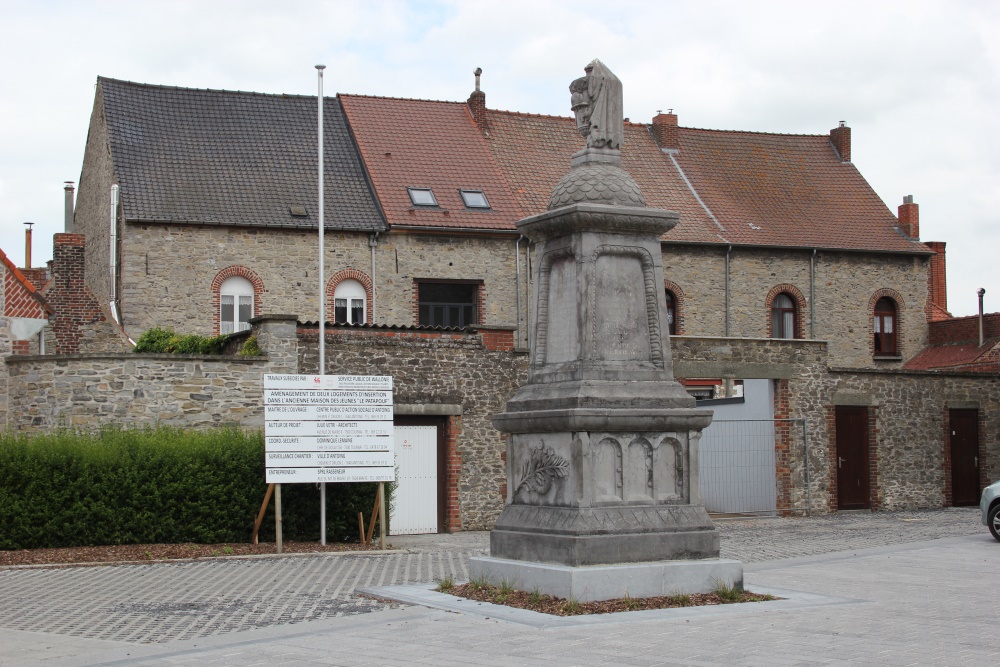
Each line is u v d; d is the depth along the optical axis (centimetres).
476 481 2428
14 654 995
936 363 3694
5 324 2220
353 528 2086
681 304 3528
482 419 2442
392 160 3394
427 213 3222
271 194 3161
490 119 3722
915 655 925
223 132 3309
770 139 4144
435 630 1053
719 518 2745
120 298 3011
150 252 2983
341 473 1955
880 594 1306
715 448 2825
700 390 3416
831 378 2953
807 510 2867
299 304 3089
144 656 974
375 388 1988
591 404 1187
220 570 1662
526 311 3269
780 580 1451
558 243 1262
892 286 3819
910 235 3888
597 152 1296
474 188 3375
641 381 1231
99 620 1191
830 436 2938
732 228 3669
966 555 1764
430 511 2392
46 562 1736
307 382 1942
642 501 1212
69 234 2973
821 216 3856
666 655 920
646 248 1253
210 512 1966
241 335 2373
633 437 1212
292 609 1244
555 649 950
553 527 1196
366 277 3142
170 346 2698
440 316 3238
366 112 3559
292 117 3453
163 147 3191
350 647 989
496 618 1103
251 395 2189
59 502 1867
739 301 3603
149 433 1997
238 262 3048
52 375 2095
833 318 3725
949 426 3094
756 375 2873
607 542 1170
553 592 1160
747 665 883
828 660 902
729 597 1190
